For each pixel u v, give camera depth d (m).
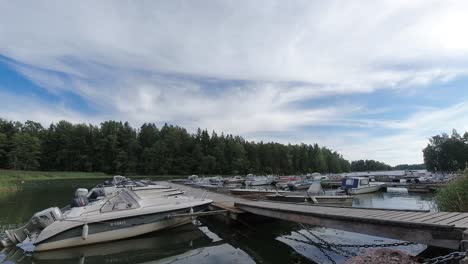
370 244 8.05
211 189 21.83
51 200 19.39
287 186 30.03
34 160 66.25
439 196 9.77
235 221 11.07
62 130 75.69
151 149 77.56
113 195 9.41
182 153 82.06
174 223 9.83
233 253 7.66
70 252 7.62
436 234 4.81
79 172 70.00
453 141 78.06
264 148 98.38
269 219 11.49
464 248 3.96
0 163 63.94
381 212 7.08
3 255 7.38
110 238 8.38
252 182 36.56
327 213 7.30
